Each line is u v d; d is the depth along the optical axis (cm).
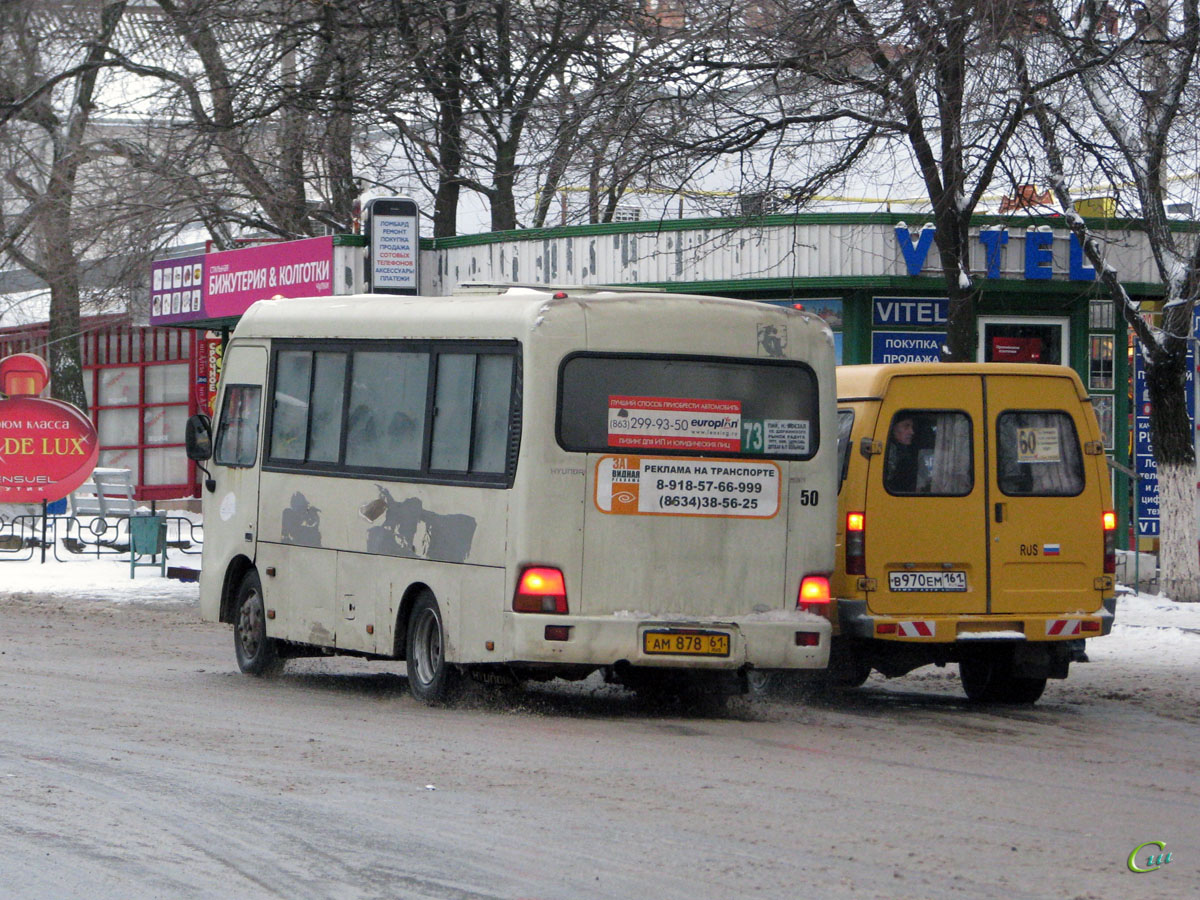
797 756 2156
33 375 5903
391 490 2677
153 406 8975
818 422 2564
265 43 5856
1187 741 2400
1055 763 2167
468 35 5853
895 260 4628
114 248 6838
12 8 7312
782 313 2555
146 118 7344
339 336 2839
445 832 1623
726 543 2494
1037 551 2694
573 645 2398
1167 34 3794
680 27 4644
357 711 2517
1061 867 1531
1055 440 2723
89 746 2112
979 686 2895
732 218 4525
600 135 4228
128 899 1369
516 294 2566
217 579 3108
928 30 3672
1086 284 4719
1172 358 4300
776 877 1462
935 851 1583
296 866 1479
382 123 6238
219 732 2248
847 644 2695
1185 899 1423
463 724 2391
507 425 2456
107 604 4591
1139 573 4766
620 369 2458
